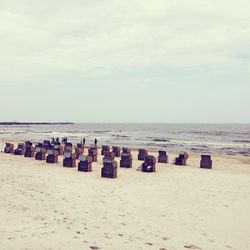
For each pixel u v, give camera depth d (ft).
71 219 28.68
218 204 37.55
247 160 93.76
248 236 26.73
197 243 24.45
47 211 30.99
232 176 60.18
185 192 43.68
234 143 188.34
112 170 53.06
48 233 24.36
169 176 57.52
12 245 21.38
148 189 44.78
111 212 31.99
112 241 23.61
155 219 30.37
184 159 75.82
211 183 51.57
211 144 176.86
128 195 40.24
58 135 263.08
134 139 216.13
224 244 24.59
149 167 61.82
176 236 25.84
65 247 21.68
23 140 171.32
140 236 25.23
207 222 30.30
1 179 47.42
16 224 26.21
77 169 62.39
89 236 24.38
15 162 70.38
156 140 209.15
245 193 44.24
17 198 35.68
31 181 47.06
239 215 33.06
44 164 68.69
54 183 46.39
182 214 32.63
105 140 197.26
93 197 38.24
